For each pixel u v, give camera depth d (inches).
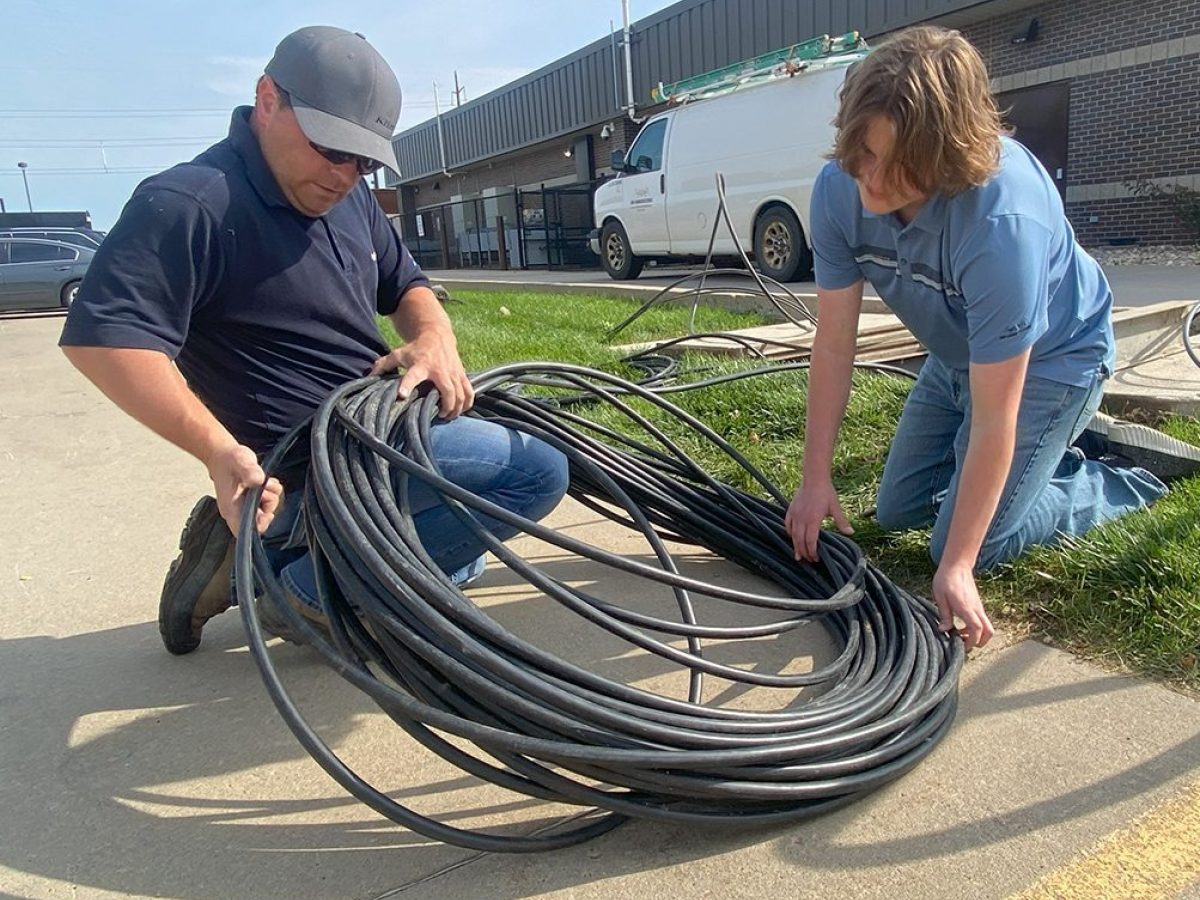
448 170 913.5
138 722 71.1
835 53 299.1
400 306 87.4
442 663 53.1
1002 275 64.1
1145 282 276.8
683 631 60.6
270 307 70.3
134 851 56.2
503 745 50.2
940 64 58.6
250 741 67.9
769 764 53.9
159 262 62.0
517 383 92.5
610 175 671.8
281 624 76.2
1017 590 82.1
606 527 111.2
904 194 63.3
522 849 53.4
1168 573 77.4
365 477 63.8
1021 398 78.3
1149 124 388.5
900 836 54.7
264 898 52.0
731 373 154.0
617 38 611.5
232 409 72.9
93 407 205.0
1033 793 57.4
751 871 52.6
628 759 50.5
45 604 95.0
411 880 53.1
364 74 64.1
